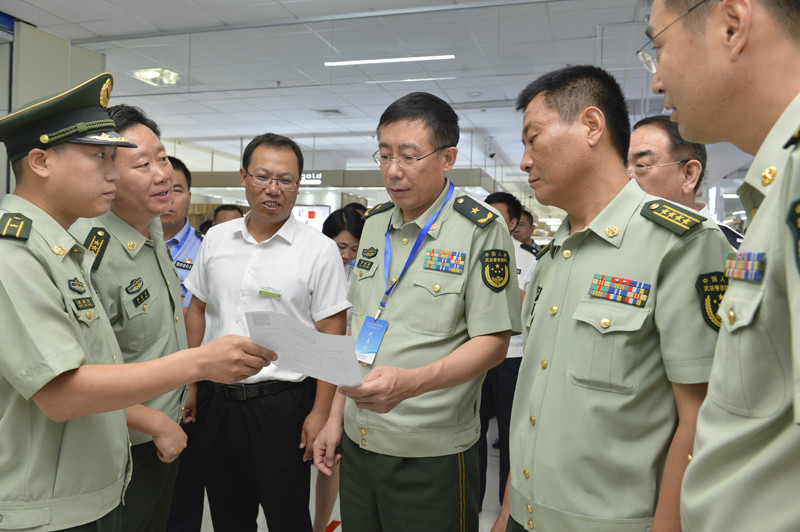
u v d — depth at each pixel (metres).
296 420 2.13
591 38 5.65
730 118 0.78
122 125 1.73
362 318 1.74
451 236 1.64
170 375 1.21
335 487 2.62
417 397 1.57
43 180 1.22
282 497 2.11
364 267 1.79
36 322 1.10
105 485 1.30
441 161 1.64
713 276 1.03
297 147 2.21
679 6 0.79
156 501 1.80
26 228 1.16
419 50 6.09
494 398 3.37
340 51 6.30
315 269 2.18
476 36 5.75
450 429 1.59
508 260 1.63
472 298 1.58
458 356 1.49
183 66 6.95
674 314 1.03
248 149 2.18
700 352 1.00
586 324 1.11
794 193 0.60
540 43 5.77
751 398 0.69
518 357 3.25
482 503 3.27
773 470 0.66
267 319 1.24
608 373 1.07
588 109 1.15
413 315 1.60
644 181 1.71
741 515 0.69
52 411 1.12
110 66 7.12
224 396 2.11
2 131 1.21
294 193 2.18
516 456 1.22
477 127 8.83
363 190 8.49
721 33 0.75
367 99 7.71
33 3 5.74
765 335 0.67
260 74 6.95
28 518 1.15
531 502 1.15
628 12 5.16
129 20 6.07
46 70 6.42
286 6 5.62
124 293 1.71
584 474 1.08
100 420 1.29
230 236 2.24
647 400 1.07
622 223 1.13
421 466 1.58
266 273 2.14
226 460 2.17
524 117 1.25
